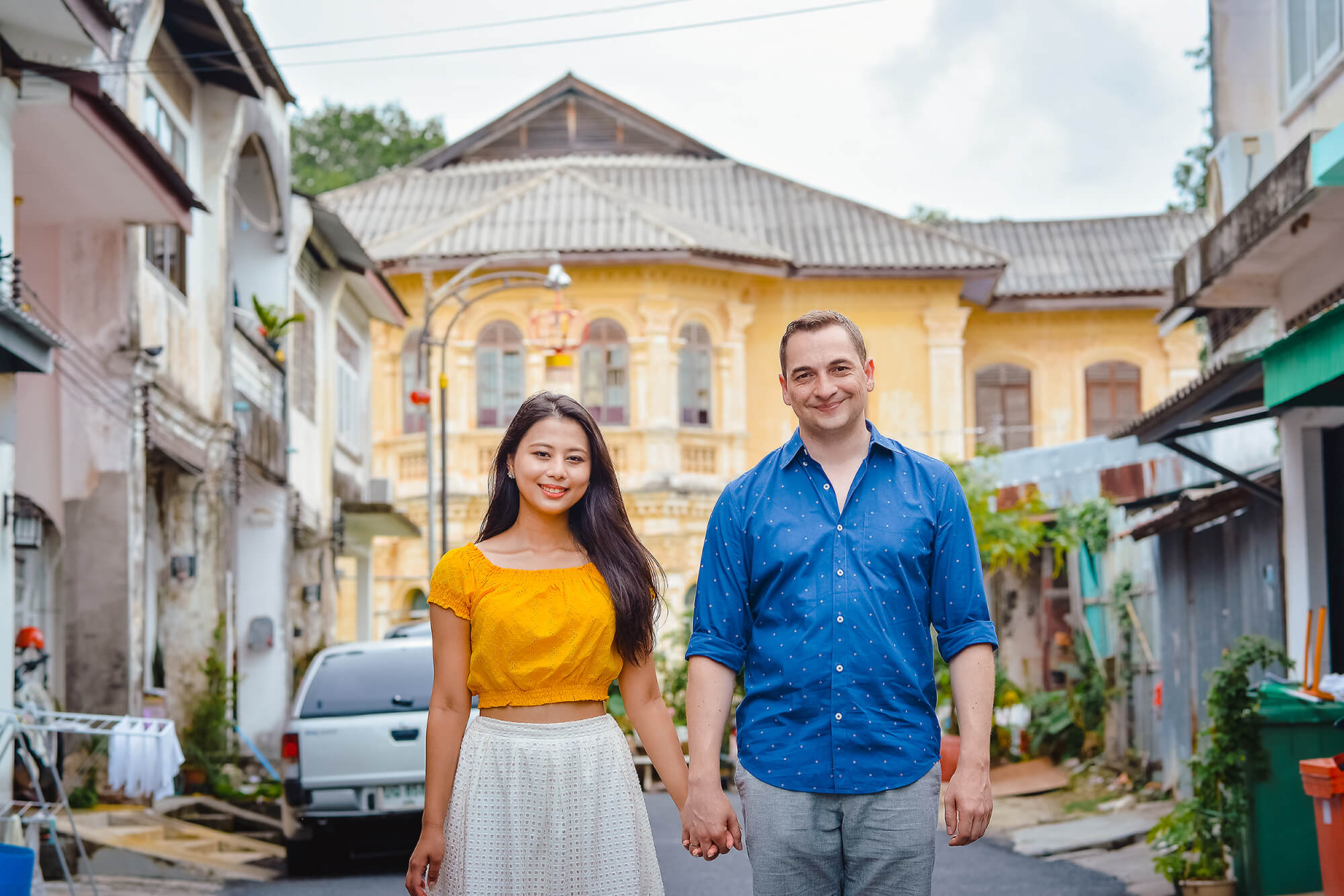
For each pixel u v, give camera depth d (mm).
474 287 30547
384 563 30922
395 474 30969
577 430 4547
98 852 11164
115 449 13898
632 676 4641
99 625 13773
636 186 34188
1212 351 17453
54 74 10750
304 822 11250
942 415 32688
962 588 4387
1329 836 7012
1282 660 8758
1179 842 9102
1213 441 16812
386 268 29969
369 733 11328
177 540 16750
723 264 30406
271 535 20250
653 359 30281
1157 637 15586
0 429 9344
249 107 17969
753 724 4387
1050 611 22172
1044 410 34594
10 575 10609
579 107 36000
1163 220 36438
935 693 4453
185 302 16266
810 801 4281
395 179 34875
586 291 30453
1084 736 18656
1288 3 12883
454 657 4461
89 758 13609
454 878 4352
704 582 4539
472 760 4402
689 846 4324
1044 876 10625
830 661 4301
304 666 22031
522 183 32406
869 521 4387
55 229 13867
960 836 4121
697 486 30406
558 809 4352
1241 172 13359
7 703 10484
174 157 16047
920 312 32812
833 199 34281
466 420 30562
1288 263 12391
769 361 32219
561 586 4453
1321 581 11742
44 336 9008
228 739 16719
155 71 15164
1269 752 8625
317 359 23438
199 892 10445
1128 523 17203
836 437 4477
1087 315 34719
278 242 20250
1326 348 7621
